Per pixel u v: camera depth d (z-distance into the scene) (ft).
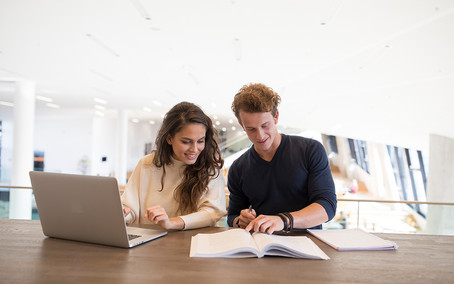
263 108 4.53
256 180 5.56
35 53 17.70
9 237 4.03
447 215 9.65
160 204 5.47
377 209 9.43
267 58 16.84
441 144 21.66
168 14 12.16
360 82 18.07
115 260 3.23
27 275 2.81
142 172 5.57
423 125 21.06
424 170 27.63
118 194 3.42
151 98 32.48
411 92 16.69
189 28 13.43
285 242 3.70
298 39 13.87
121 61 18.75
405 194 31.19
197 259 3.29
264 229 3.97
